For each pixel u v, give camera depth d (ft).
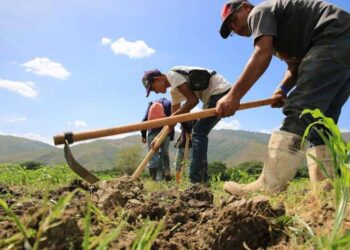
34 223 4.33
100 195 7.96
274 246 5.42
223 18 13.91
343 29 9.71
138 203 7.32
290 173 9.26
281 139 9.33
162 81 18.67
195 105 16.78
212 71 16.92
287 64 12.70
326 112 10.79
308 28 10.07
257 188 9.46
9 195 9.04
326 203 6.19
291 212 6.51
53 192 9.90
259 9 10.39
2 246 4.20
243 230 5.60
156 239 5.28
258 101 12.60
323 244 4.13
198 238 5.83
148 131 24.89
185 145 19.76
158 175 25.39
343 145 5.76
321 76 9.44
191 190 8.60
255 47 10.24
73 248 4.23
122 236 5.25
